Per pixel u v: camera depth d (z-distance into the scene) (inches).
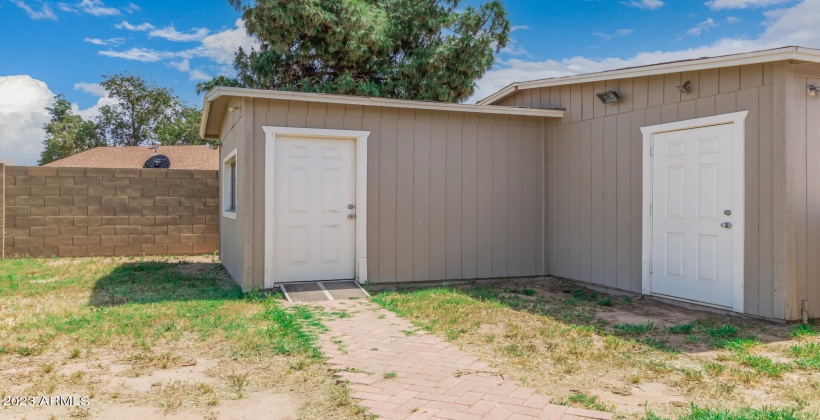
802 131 216.5
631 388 138.3
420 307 241.8
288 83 612.4
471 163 322.0
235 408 124.4
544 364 159.3
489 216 326.0
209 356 165.2
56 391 133.6
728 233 234.4
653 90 270.5
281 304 249.8
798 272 214.7
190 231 474.6
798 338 192.1
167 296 267.1
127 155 799.1
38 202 433.4
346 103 287.7
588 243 311.1
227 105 330.3
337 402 127.4
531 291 289.9
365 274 293.1
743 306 227.6
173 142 1305.4
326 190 294.0
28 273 347.3
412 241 306.8
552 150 339.3
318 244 292.7
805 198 216.7
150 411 122.0
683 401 129.0
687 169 253.1
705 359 166.2
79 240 444.1
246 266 273.1
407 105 297.9
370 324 211.6
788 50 202.5
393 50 645.9
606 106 299.7
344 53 595.2
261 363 158.7
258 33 557.6
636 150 279.7
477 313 231.0
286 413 121.6
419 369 153.7
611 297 279.6
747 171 227.0
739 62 220.4
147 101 1342.3
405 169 305.6
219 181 454.6
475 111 315.9
